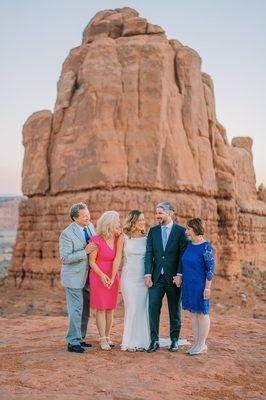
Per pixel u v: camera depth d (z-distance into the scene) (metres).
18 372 6.61
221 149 30.38
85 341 8.86
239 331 10.60
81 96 26.94
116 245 8.28
